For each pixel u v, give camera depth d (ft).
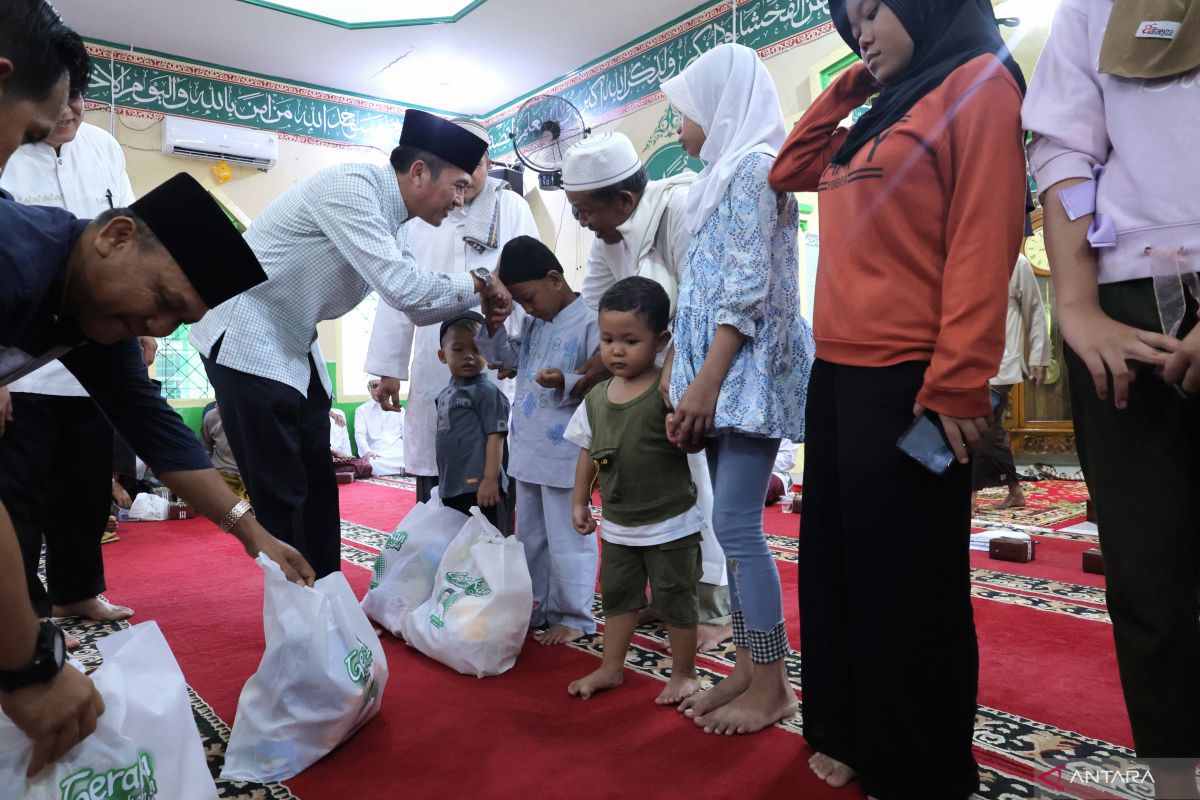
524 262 7.47
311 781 4.89
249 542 5.35
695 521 6.08
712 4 19.12
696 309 5.55
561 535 7.66
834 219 4.58
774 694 5.53
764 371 5.28
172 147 21.88
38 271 3.35
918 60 4.42
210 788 4.04
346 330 25.72
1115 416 3.50
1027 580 9.63
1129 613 3.48
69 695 3.30
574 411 7.57
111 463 8.63
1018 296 14.71
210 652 7.43
